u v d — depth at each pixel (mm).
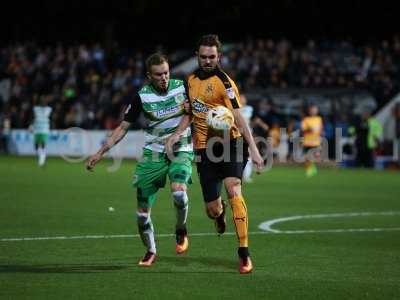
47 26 80188
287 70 65062
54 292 13773
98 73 69562
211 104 16016
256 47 69438
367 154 54469
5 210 26219
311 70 64500
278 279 15102
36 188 34812
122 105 62125
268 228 22625
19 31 80375
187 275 15414
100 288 14133
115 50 72875
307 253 18172
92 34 79188
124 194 32500
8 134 66375
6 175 42312
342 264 16766
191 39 76625
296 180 42812
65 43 79938
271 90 63688
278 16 73500
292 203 30188
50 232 21094
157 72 16219
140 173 16625
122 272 15648
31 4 79125
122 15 77625
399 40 67250
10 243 19156
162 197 31391
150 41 77688
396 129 55156
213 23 75125
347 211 27516
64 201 29422
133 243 19328
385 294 13836
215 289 14164
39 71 71062
